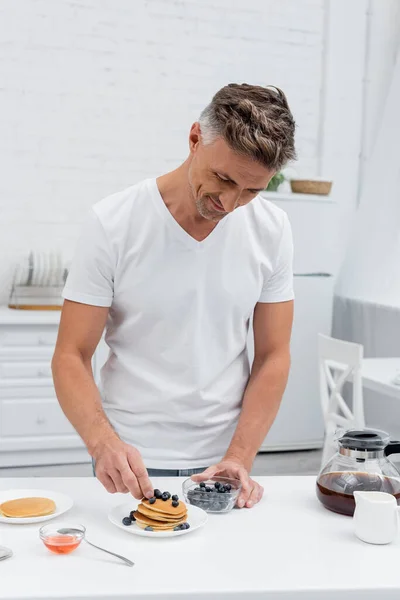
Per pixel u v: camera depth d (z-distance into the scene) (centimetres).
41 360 404
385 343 449
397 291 454
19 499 151
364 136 505
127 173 465
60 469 410
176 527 139
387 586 120
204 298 171
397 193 474
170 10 462
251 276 174
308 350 452
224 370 179
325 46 492
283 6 481
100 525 143
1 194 446
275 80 486
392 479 149
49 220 454
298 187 459
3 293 450
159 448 176
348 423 333
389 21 503
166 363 174
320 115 498
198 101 472
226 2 470
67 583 118
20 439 405
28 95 445
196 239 168
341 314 493
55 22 445
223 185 145
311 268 456
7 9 437
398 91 488
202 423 176
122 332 175
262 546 135
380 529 136
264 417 174
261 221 175
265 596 118
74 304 168
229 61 475
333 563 128
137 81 461
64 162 454
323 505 156
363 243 492
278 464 436
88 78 453
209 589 117
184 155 473
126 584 118
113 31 454
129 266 167
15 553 129
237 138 137
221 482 156
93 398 162
